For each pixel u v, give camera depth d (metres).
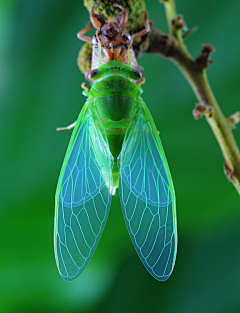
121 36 0.32
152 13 0.36
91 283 0.34
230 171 0.32
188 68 0.33
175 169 0.34
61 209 0.32
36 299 0.34
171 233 0.32
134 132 0.33
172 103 0.35
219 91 0.35
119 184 0.32
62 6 0.35
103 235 0.34
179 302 0.35
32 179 0.34
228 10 0.35
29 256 0.34
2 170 0.34
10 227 0.34
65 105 0.35
